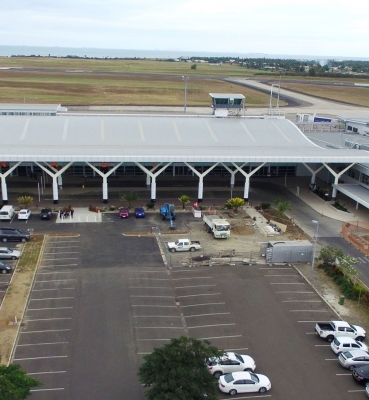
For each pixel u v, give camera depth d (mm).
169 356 27297
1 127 80375
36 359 33562
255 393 31234
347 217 67125
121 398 30031
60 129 81375
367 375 32312
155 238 57250
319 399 30969
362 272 50062
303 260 51625
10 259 49750
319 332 37562
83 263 49469
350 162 71062
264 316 40625
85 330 37344
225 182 82125
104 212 65688
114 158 65938
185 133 83750
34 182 78000
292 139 85062
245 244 56250
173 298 43062
